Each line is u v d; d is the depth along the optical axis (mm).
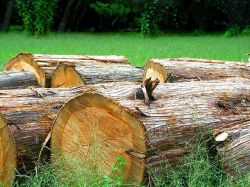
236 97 8531
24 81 11266
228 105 8250
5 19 42125
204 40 32625
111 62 11828
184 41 31516
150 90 7395
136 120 6816
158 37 35688
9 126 7293
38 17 33844
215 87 8648
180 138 7227
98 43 29625
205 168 7160
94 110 7172
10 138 7270
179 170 7203
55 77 11164
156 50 24594
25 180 7375
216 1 41031
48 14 34281
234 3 38844
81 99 7203
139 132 6816
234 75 10922
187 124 7344
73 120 7363
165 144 7020
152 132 6863
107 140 7105
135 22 43781
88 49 25438
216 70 10938
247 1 38656
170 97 7887
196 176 7031
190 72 10656
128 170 6945
